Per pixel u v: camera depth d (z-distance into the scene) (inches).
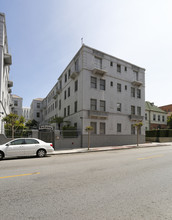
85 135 773.9
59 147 710.5
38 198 162.1
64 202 152.7
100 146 818.8
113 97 912.3
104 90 876.6
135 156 466.0
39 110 1990.7
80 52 856.3
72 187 194.2
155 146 883.4
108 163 351.9
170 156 463.2
